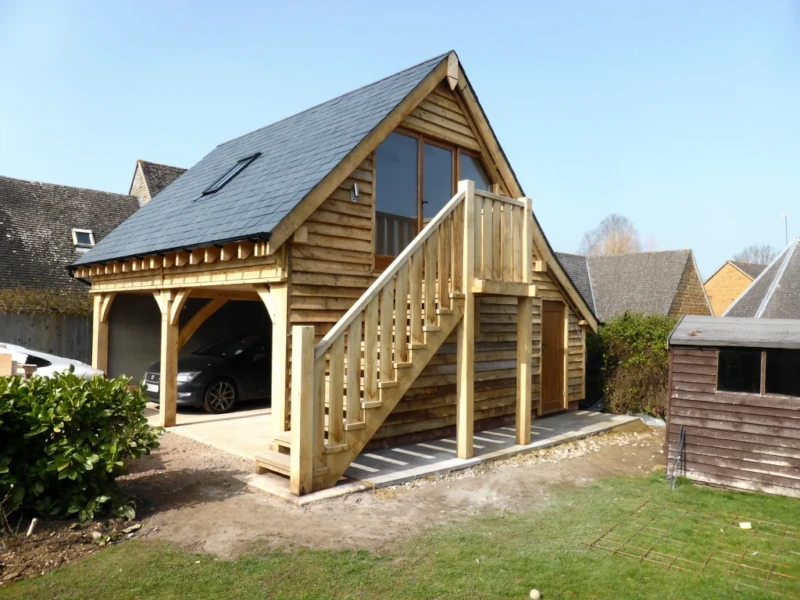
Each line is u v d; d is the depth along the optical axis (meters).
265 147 11.52
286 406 7.39
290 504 5.88
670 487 7.14
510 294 8.52
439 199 10.06
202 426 9.80
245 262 8.04
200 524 5.26
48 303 14.78
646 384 12.95
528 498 6.52
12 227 18.55
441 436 9.45
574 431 10.43
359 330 6.68
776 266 16.62
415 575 4.38
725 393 7.26
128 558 4.51
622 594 4.18
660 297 32.91
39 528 4.88
